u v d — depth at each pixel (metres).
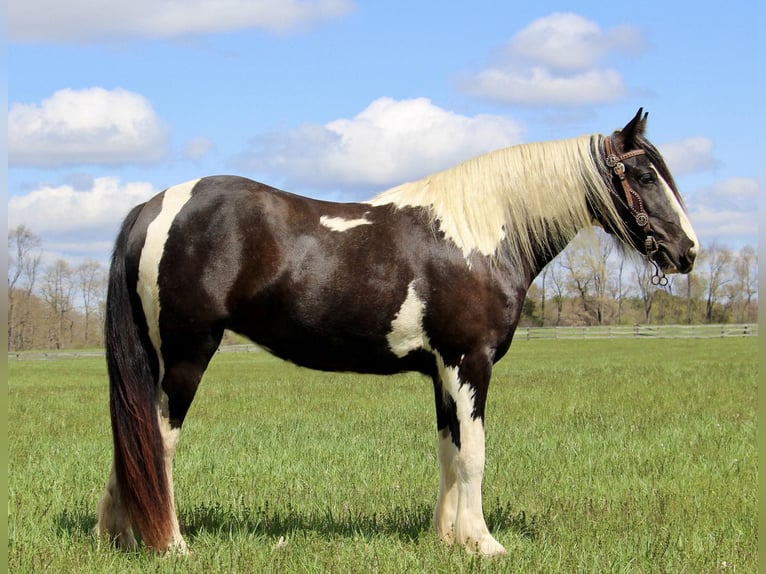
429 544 5.47
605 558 5.27
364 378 20.88
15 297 65.00
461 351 5.58
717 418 11.66
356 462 8.40
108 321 5.47
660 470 7.92
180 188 5.54
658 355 30.86
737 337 47.56
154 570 4.89
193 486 7.30
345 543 5.52
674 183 6.04
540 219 5.89
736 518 6.27
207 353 5.46
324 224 5.52
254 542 5.52
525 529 5.99
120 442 5.34
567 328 52.41
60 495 6.80
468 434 5.57
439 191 5.76
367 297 5.45
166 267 5.33
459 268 5.55
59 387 20.06
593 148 6.02
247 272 5.36
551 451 8.93
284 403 14.66
